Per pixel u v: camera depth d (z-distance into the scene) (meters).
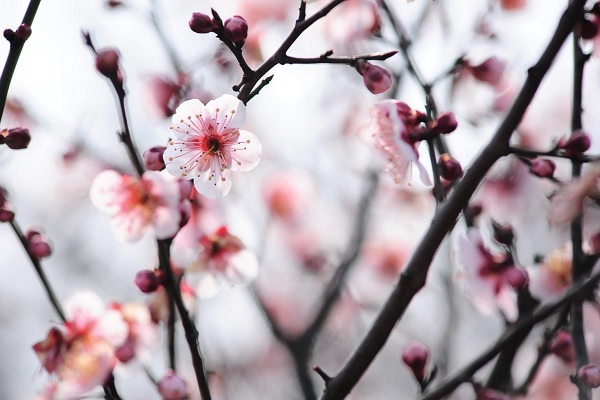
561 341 0.70
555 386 0.79
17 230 0.69
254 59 0.84
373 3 0.77
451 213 0.65
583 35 0.70
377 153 0.67
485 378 0.73
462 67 0.75
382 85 0.65
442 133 0.66
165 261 0.67
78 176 0.91
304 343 0.87
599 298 0.70
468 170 0.65
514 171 0.75
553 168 0.67
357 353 0.65
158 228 0.68
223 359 0.94
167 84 0.78
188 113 0.66
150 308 0.72
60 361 0.69
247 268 0.72
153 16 0.81
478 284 0.69
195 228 0.73
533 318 0.66
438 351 0.87
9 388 1.41
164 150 0.67
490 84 0.75
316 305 0.90
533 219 0.76
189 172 0.66
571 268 0.70
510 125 0.66
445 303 0.88
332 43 0.82
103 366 0.69
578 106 0.69
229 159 0.66
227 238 0.72
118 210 0.69
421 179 0.66
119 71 0.67
